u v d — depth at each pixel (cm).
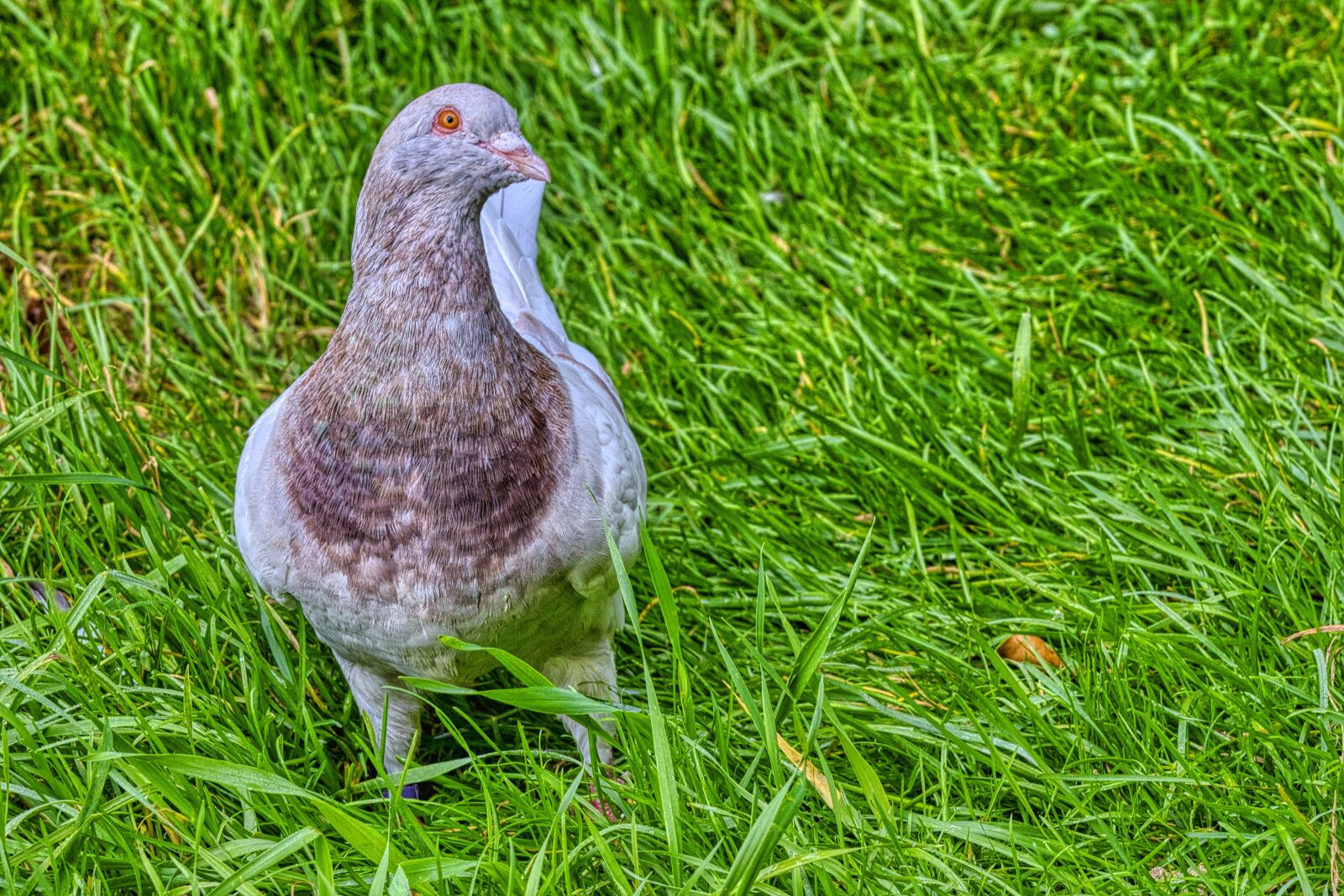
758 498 586
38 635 471
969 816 431
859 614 526
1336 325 599
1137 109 728
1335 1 761
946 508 554
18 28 741
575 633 446
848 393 602
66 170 693
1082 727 451
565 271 688
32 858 381
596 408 436
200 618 482
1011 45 788
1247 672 453
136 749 417
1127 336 632
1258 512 533
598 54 762
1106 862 405
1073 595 507
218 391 633
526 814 416
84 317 644
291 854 390
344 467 392
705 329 666
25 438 523
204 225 661
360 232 401
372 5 767
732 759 445
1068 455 578
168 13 736
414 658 420
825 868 388
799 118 740
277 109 730
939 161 727
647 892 391
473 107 390
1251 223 664
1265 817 405
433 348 388
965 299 670
